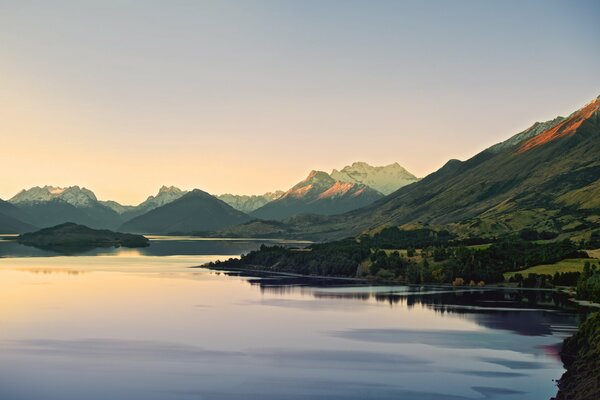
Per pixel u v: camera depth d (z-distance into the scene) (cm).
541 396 11481
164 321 18712
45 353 14488
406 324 18450
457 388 11956
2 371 12975
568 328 17788
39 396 11419
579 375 11912
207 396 11469
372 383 12275
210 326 17950
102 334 16638
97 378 12538
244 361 13875
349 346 15412
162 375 12762
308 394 11594
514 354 14562
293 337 16462
